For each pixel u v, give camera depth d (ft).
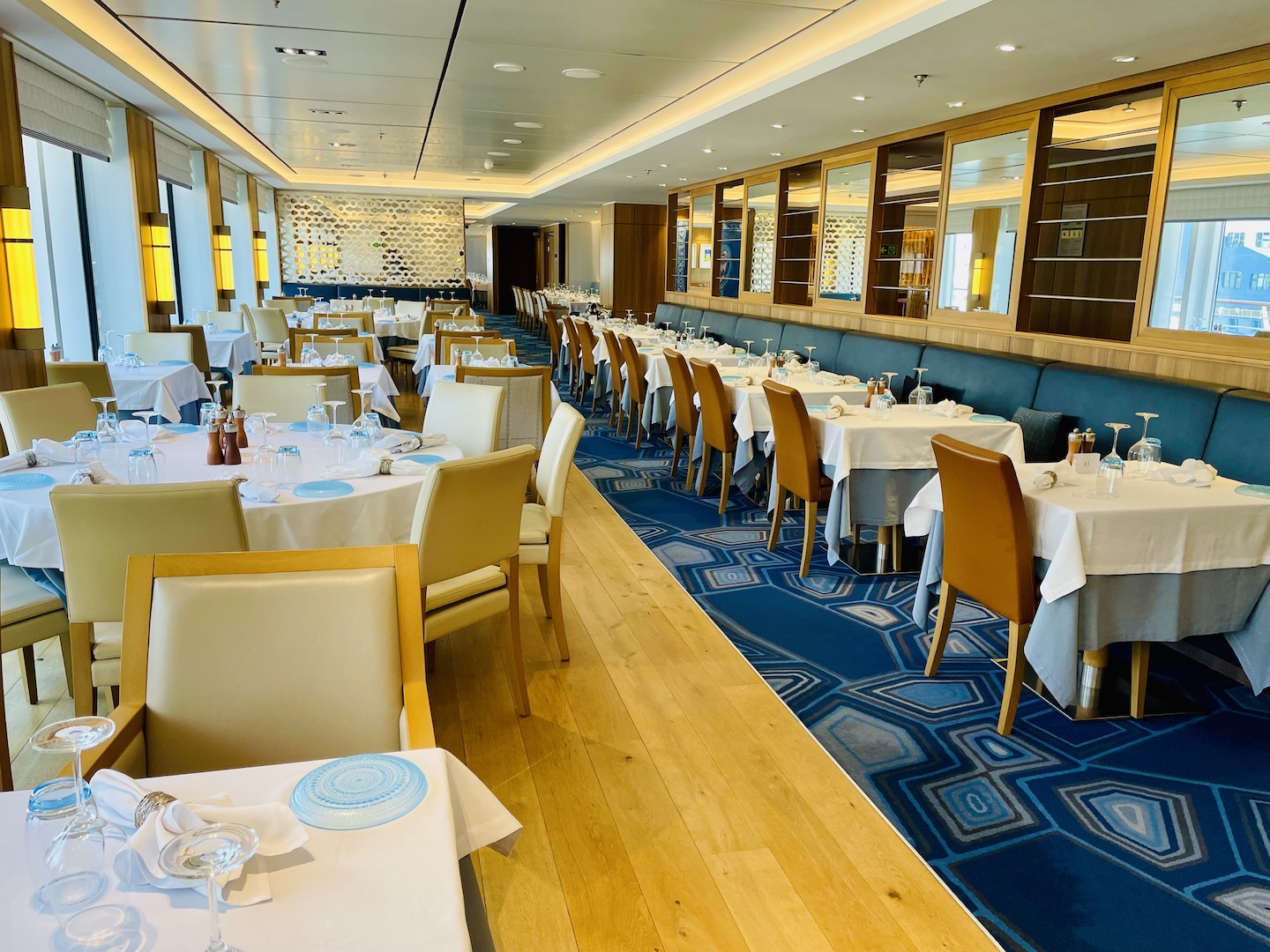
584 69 21.75
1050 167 20.13
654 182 40.83
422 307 45.06
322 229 55.36
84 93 23.95
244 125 32.40
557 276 83.51
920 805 8.59
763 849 7.85
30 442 12.91
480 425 13.67
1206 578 9.96
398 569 5.83
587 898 7.17
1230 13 12.91
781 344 29.55
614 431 28.76
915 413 16.15
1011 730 9.98
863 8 16.48
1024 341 19.97
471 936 4.98
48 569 8.87
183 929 3.27
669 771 9.06
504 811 4.91
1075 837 8.12
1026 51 15.44
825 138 25.80
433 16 17.51
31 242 18.57
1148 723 10.28
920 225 43.32
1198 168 15.57
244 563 5.69
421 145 36.45
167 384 20.66
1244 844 8.05
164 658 5.44
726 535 17.46
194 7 17.49
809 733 9.90
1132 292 21.06
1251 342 14.52
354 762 4.38
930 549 11.57
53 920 3.29
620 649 12.05
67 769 4.61
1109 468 10.41
